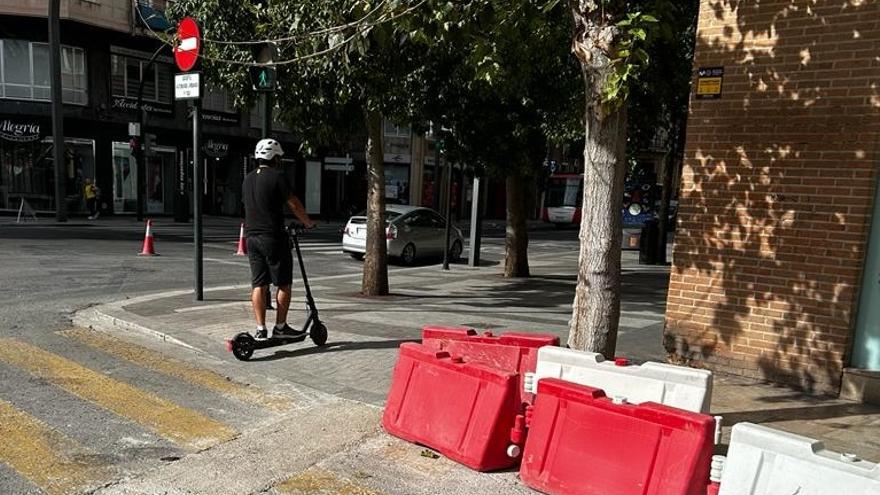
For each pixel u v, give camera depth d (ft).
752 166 20.02
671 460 11.00
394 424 15.19
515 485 12.92
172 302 30.12
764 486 10.03
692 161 21.21
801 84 19.07
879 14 17.76
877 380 18.01
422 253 58.49
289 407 17.10
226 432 15.29
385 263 35.86
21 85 81.35
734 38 20.21
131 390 17.89
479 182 54.54
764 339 20.01
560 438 12.47
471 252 55.77
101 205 88.02
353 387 18.76
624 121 14.30
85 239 57.06
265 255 21.18
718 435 11.38
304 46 24.76
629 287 42.78
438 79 31.24
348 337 24.47
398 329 26.17
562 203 125.90
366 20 18.99
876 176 18.12
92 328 24.95
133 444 14.39
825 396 18.79
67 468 13.08
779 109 19.47
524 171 38.81
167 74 94.89
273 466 13.55
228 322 26.00
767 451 10.19
